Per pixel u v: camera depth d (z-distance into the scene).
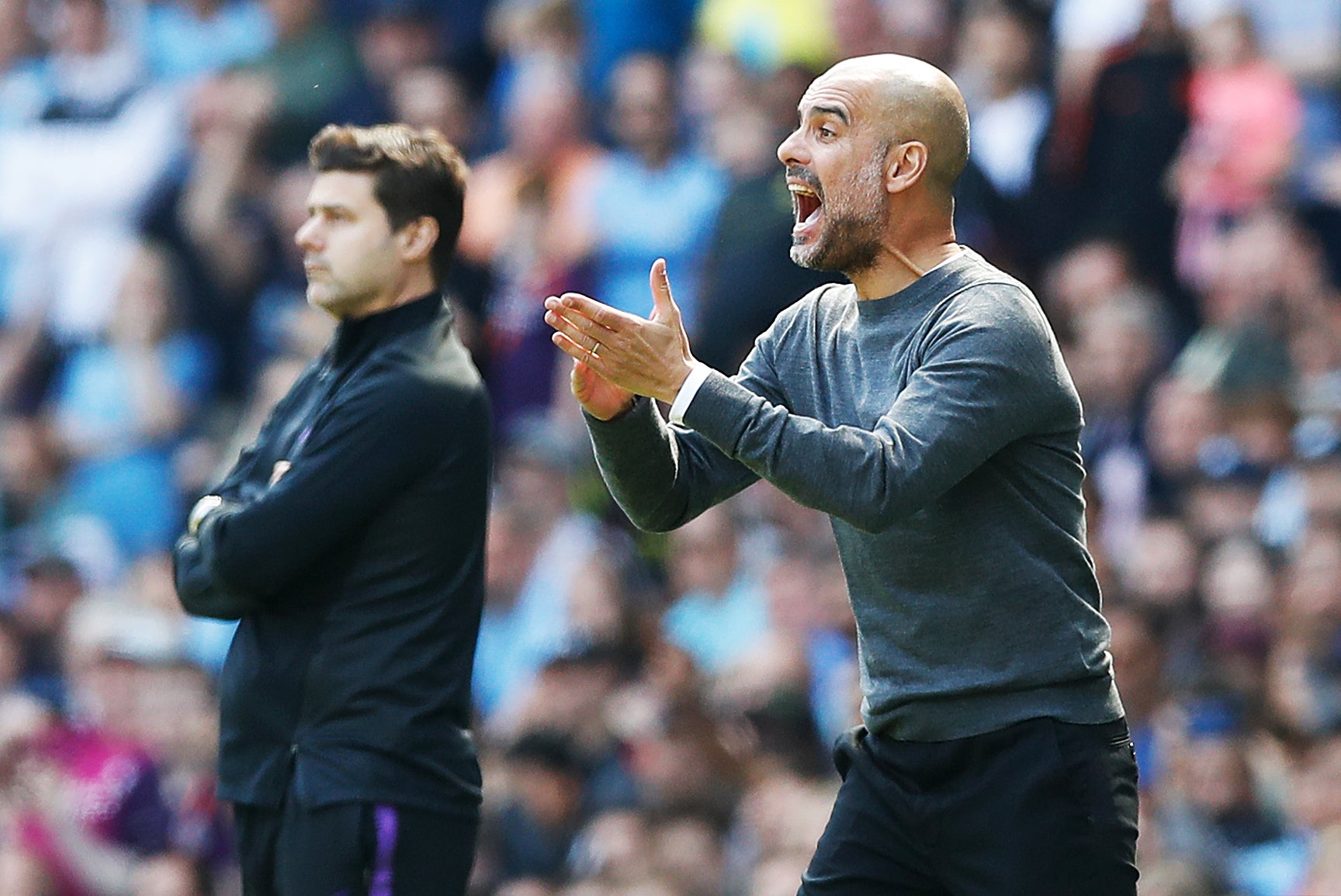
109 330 36.41
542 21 36.50
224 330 36.44
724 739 25.28
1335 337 30.14
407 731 15.47
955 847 13.54
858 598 13.82
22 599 30.98
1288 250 30.33
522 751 26.03
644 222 33.28
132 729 27.38
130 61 39.38
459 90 37.66
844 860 14.04
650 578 29.33
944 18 33.97
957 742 13.44
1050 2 33.28
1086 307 30.70
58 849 26.09
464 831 15.77
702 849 24.58
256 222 36.69
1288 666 25.77
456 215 16.52
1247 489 28.17
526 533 29.44
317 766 15.39
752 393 12.79
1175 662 26.12
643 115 33.72
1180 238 31.56
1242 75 32.38
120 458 35.34
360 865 15.26
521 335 33.19
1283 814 24.00
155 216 37.06
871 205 13.30
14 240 38.69
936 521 13.25
